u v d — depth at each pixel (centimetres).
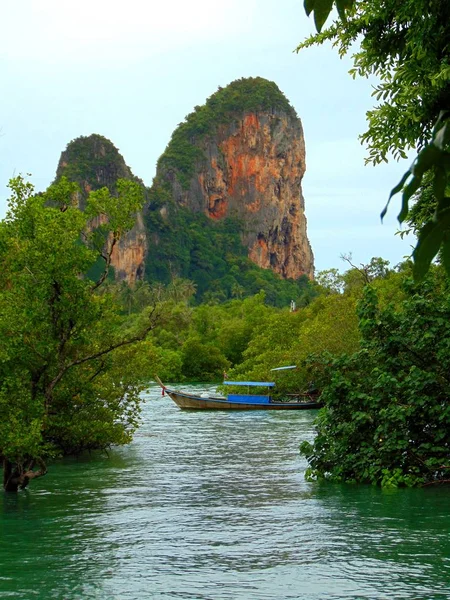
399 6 871
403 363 1711
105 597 884
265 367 5316
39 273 1547
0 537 1213
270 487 1694
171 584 938
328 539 1156
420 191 1214
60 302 1573
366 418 1669
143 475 1919
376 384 1652
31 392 1617
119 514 1399
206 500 1540
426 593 880
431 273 1741
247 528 1255
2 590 916
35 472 1652
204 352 8738
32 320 1548
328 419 1750
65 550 1120
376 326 1738
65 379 1848
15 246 1680
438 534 1173
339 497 1527
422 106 970
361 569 988
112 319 1736
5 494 1650
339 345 4341
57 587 928
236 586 923
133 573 988
